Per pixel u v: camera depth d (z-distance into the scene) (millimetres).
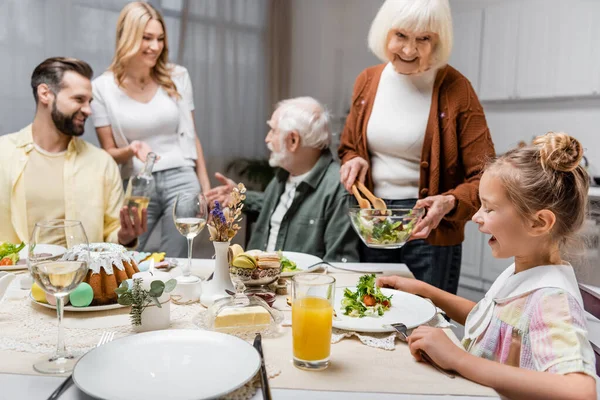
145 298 969
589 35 3102
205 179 2842
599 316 1347
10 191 1985
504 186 979
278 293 1259
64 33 3102
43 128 2020
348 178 1770
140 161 2527
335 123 4297
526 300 937
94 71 3232
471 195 1721
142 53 2438
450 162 1895
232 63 3828
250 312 979
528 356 896
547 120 3391
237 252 1242
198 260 1592
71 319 1039
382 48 1851
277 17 3984
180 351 815
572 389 758
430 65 1804
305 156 2109
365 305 1080
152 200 2582
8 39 2947
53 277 796
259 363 749
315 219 2029
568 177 961
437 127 1863
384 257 2010
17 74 2994
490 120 3758
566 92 3256
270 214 2211
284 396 723
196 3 3611
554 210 950
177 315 1082
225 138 3855
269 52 3979
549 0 3295
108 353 789
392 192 1934
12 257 1398
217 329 960
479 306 1113
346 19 4195
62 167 2041
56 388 736
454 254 1985
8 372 788
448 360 815
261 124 4023
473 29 3756
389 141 1897
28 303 1134
